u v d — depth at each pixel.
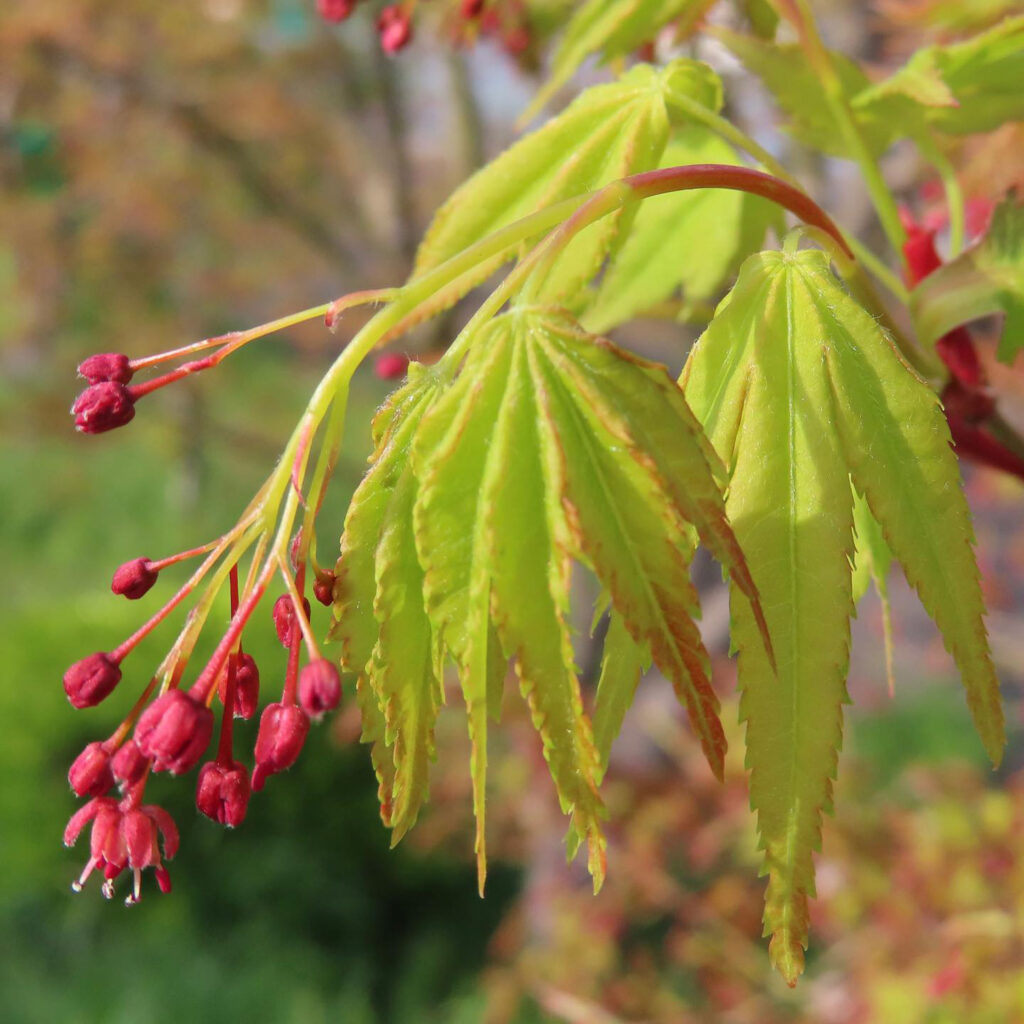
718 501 0.71
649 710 4.33
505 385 0.71
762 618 0.71
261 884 7.04
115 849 0.74
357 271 7.14
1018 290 1.12
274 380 9.82
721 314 0.88
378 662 0.77
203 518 10.98
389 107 6.47
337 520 8.45
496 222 1.09
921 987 2.87
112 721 7.06
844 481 0.83
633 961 4.55
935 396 0.83
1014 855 2.96
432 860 7.25
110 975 6.60
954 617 0.82
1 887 6.94
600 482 0.70
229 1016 6.38
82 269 7.09
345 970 7.04
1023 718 4.36
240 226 7.13
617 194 0.77
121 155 6.61
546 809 4.18
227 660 0.76
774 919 0.80
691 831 3.90
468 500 0.71
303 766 7.06
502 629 0.69
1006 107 1.33
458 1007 6.57
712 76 1.10
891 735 7.77
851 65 1.37
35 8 5.90
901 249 1.27
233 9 6.23
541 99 1.41
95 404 0.75
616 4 1.37
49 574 11.74
